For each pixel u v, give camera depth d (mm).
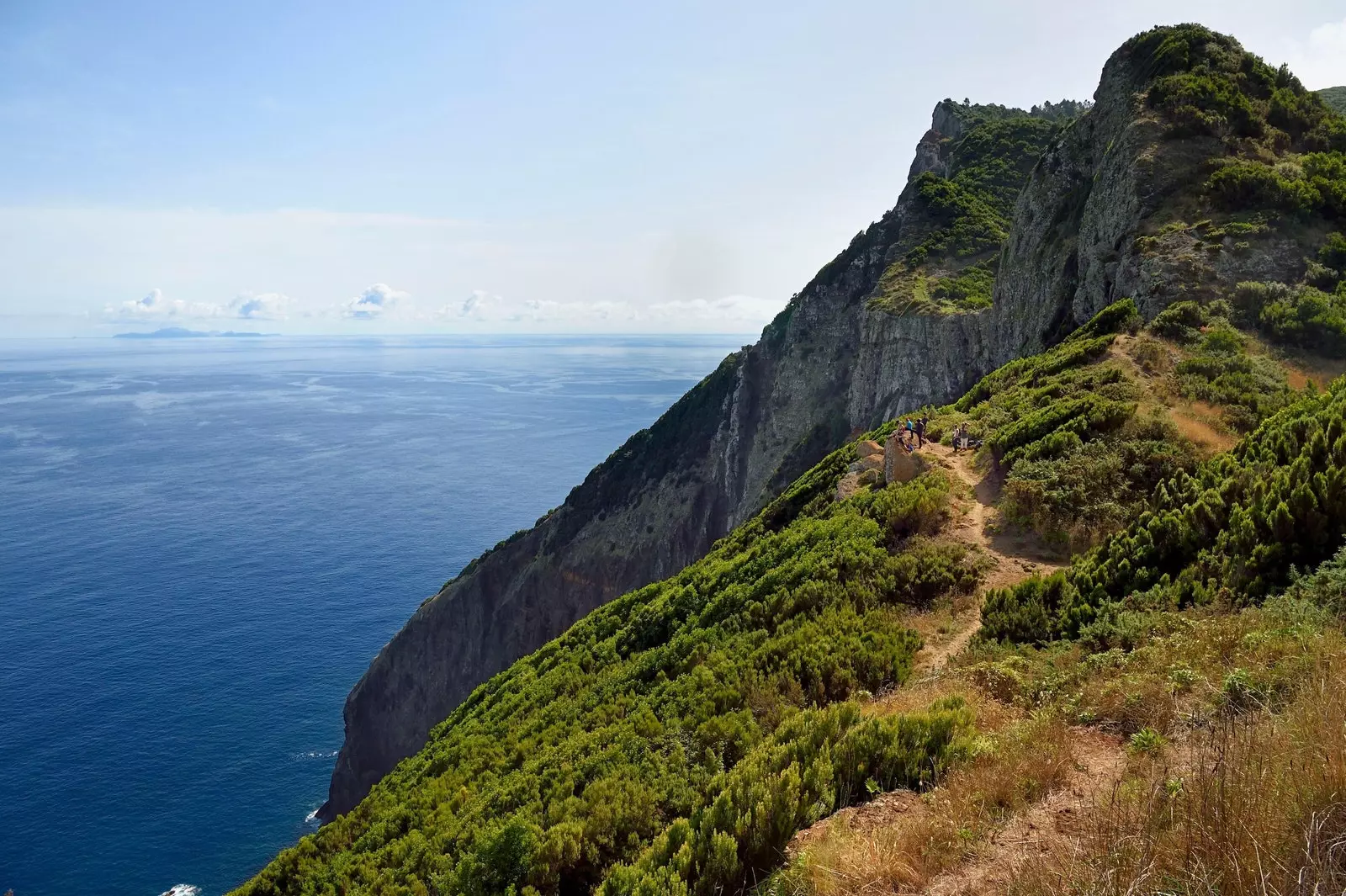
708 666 16312
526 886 10023
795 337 77125
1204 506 13672
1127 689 9016
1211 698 8109
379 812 19047
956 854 6605
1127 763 7445
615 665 22359
